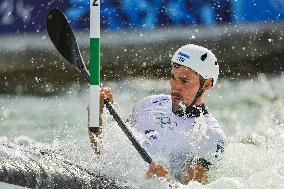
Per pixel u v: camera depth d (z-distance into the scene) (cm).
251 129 2952
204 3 4784
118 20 4688
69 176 1476
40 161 1494
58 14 1756
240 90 4116
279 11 4831
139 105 1858
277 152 1938
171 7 4756
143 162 1702
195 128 1764
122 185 1600
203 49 1778
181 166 1755
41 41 4394
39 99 3825
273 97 3872
